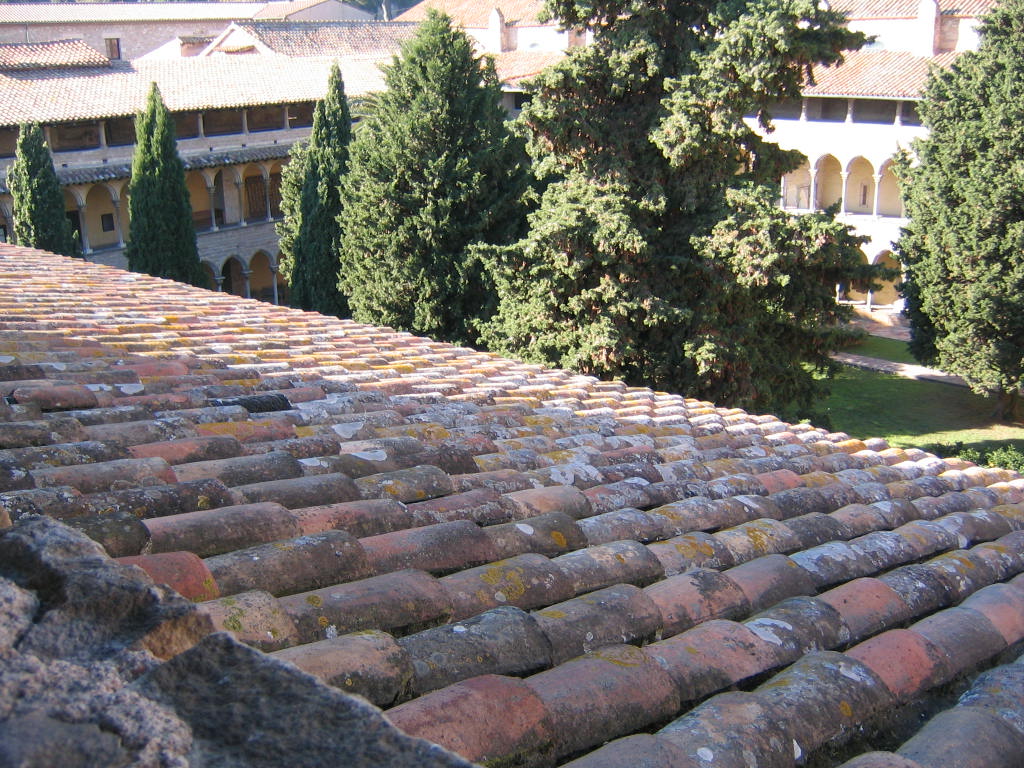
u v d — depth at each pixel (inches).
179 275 1350.9
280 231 1359.5
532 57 1904.5
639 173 768.3
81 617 83.2
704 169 748.6
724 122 705.0
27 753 62.7
